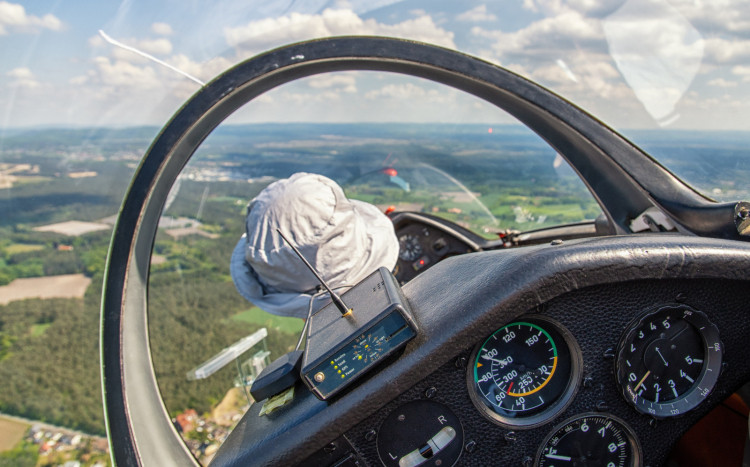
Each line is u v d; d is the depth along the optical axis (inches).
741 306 13.6
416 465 13.4
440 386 12.9
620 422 14.0
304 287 21.0
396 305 12.1
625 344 13.1
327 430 12.4
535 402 13.5
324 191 20.7
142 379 18.8
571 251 12.3
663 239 13.7
